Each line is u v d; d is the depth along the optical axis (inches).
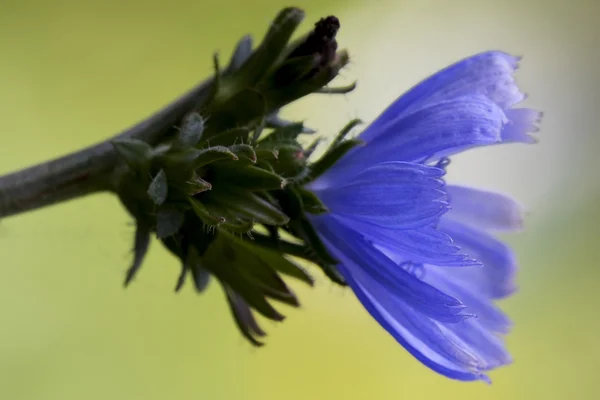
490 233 6.4
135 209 6.2
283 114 8.6
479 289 6.3
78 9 9.9
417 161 5.9
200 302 10.0
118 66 10.1
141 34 10.2
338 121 9.2
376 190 5.9
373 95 10.3
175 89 10.4
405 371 10.4
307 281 6.3
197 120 6.0
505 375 10.3
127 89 10.1
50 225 9.3
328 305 10.1
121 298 9.6
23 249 9.2
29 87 9.6
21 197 6.2
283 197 6.1
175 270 9.9
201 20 10.4
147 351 9.7
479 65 6.0
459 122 5.8
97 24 10.0
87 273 9.5
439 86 6.0
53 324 9.3
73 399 9.3
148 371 9.7
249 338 6.4
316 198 6.1
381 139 6.0
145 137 6.2
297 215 6.1
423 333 6.0
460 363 6.0
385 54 10.5
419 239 5.9
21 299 9.1
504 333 6.3
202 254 6.1
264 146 6.1
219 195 6.0
